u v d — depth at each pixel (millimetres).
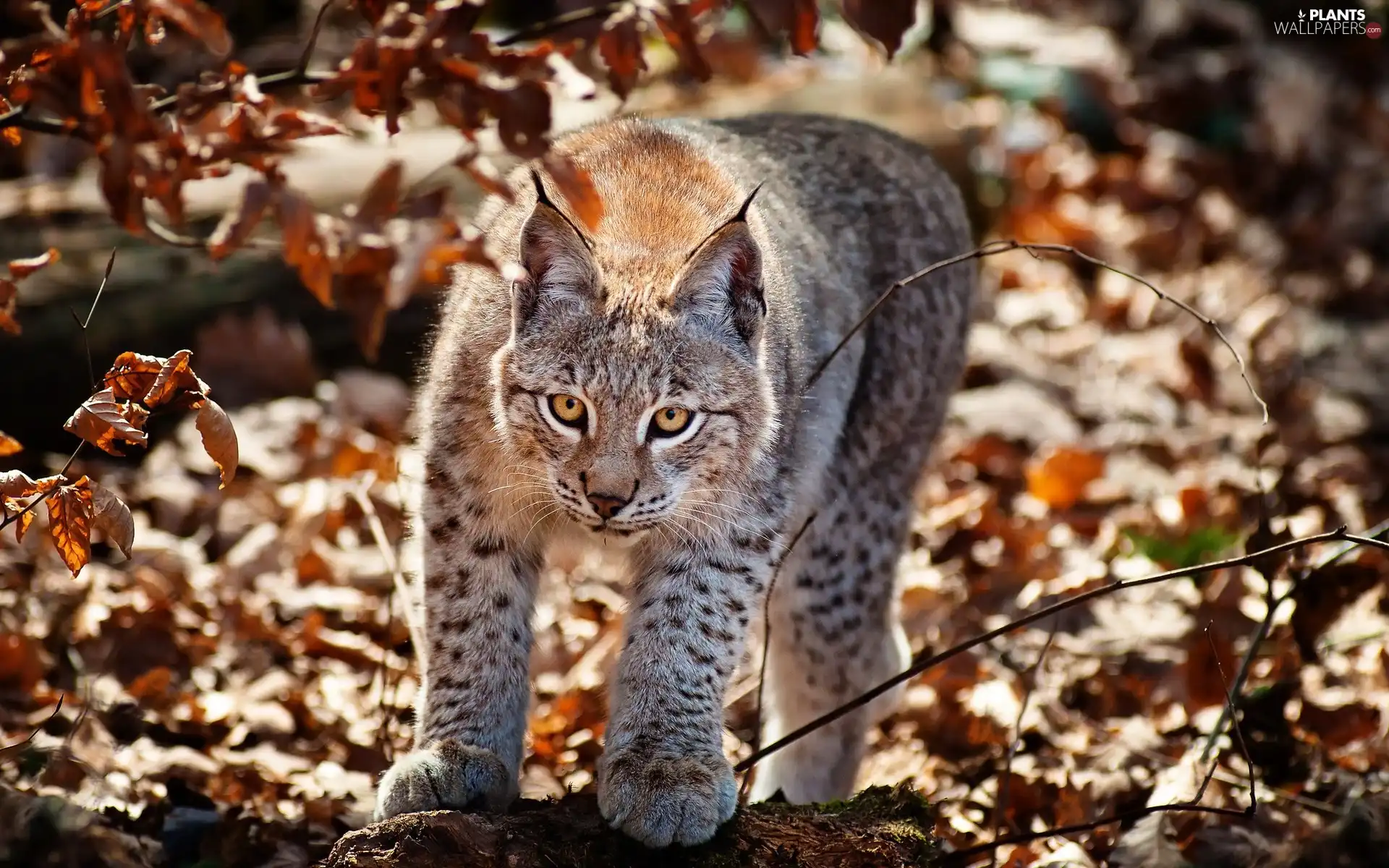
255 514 11258
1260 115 21094
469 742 6957
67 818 6207
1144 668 10023
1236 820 7684
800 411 7973
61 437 11945
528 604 7305
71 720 8383
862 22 5848
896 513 9406
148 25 5762
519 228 7363
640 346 6848
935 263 9406
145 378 6340
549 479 6977
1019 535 11711
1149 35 23062
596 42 6242
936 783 8883
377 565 10805
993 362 14703
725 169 8078
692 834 6301
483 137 13500
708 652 7004
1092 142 20438
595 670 9906
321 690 9258
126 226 5266
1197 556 11375
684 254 7281
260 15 17688
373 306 5301
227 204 12977
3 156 14055
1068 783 8469
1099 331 15930
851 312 8719
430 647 7121
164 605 9664
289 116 5441
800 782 9047
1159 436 13727
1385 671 9602
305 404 12539
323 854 7371
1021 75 20750
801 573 8914
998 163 18422
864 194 9180
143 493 11328
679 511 7035
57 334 11781
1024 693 9477
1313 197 19750
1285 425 13961
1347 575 8781
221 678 9383
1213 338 15484
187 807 7715
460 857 6055
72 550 6414
